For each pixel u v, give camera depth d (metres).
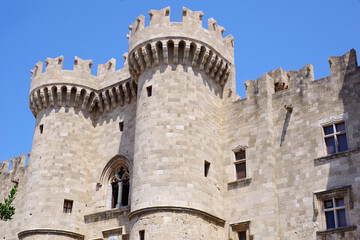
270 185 35.81
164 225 34.19
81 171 44.22
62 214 42.06
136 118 39.81
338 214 32.75
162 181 35.59
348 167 33.31
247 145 38.53
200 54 40.47
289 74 38.91
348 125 34.44
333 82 36.25
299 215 34.22
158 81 39.28
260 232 34.97
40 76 47.19
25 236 41.59
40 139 45.25
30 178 44.06
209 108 40.06
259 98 39.41
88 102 46.72
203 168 37.22
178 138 37.09
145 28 40.91
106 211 41.50
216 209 37.00
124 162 42.94
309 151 35.50
